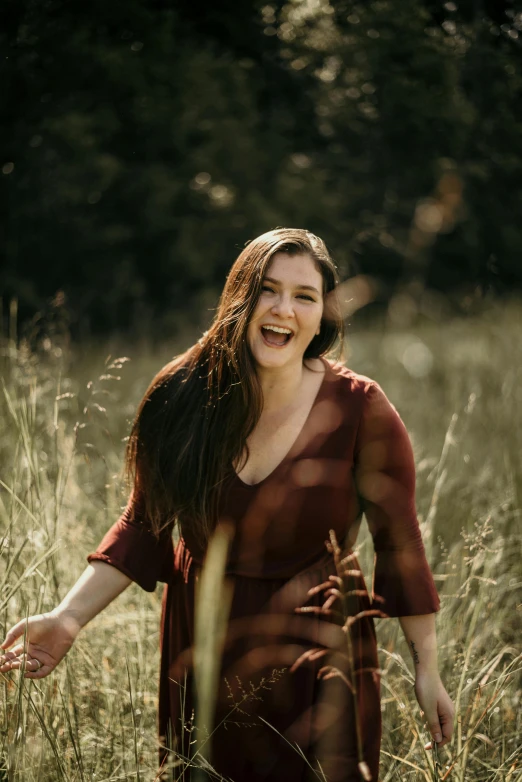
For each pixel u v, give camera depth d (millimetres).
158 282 10773
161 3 8352
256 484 1868
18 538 2318
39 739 1944
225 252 10445
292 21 7754
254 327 1853
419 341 6523
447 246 7395
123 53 8266
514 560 2930
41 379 2770
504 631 2709
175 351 7379
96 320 10133
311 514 1862
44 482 2436
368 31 6273
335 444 1889
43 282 10094
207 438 1880
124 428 3430
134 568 1989
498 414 4137
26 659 1864
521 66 5789
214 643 1661
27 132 8688
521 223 6836
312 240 1921
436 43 5984
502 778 1935
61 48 7922
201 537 1904
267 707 1846
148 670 2338
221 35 8656
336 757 1838
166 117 9117
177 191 9914
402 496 1934
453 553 2801
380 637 2572
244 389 1846
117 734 2123
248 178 9648
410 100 6309
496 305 6945
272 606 1866
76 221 9844
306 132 8836
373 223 8516
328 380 1942
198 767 1792
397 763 2109
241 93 8766
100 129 9117
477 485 3408
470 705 2090
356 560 2059
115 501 2771
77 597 1968
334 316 1961
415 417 4516
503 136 6195
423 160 7125
